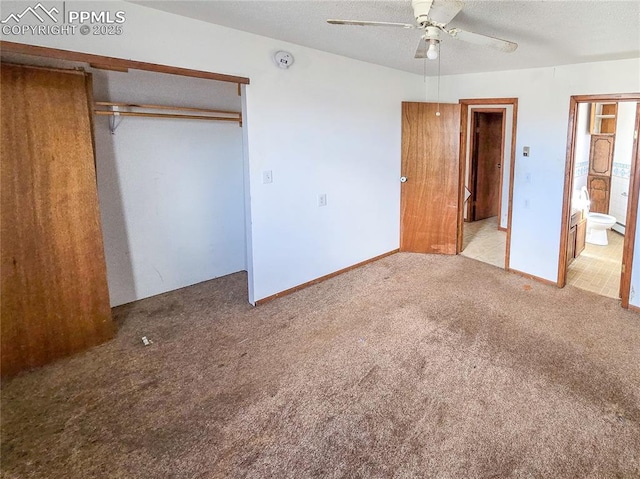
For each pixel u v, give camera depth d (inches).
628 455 72.2
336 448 74.6
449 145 186.4
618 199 233.8
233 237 174.7
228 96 159.6
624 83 131.0
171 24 101.4
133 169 138.0
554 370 98.9
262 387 93.3
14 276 96.3
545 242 158.4
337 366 101.6
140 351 110.0
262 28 113.0
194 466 70.8
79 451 74.3
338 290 153.2
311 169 148.5
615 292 150.3
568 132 146.3
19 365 99.6
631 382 93.7
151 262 148.3
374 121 171.5
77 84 100.1
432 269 176.9
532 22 96.8
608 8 86.6
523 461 71.1
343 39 123.7
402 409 85.1
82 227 106.4
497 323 124.7
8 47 79.8
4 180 92.2
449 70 171.6
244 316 131.7
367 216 179.2
